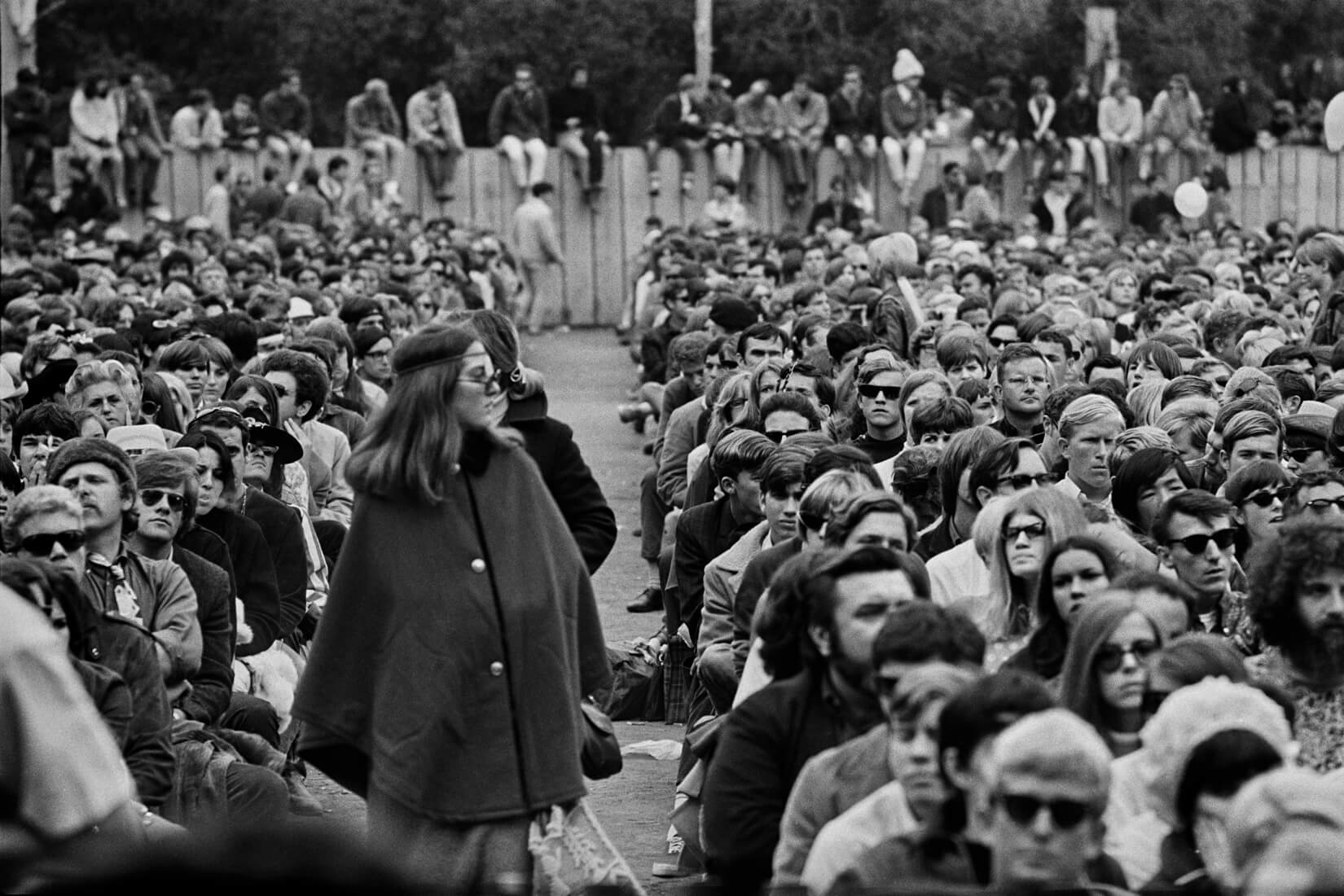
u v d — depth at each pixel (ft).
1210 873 31.71
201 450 58.65
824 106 244.22
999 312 110.01
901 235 109.40
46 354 85.81
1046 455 67.36
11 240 187.62
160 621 51.39
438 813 39.68
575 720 40.60
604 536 53.01
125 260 180.96
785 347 94.07
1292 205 256.11
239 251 176.35
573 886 40.29
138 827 28.76
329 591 40.83
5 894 22.79
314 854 17.19
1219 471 64.13
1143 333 118.21
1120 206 249.96
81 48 314.14
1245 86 284.20
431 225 212.84
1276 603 39.58
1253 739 31.60
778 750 36.68
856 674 36.01
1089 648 36.63
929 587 36.99
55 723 26.53
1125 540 49.11
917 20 308.81
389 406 40.45
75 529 46.73
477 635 39.91
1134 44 314.35
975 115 247.91
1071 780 28.04
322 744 40.68
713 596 53.01
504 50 306.55
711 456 61.36
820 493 46.24
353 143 240.53
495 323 52.75
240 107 232.32
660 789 61.00
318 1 310.86
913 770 31.27
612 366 194.70
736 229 219.82
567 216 245.45
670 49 313.94
